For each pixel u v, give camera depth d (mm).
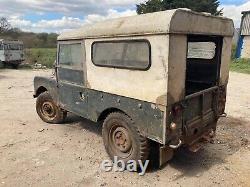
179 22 3486
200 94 4273
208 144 5426
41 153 5008
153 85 3707
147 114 3883
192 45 5121
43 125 6539
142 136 4074
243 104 8758
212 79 4891
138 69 3861
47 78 6297
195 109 4293
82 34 4789
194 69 5199
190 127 4156
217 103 4859
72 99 5500
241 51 25703
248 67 20281
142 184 4023
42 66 23000
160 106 3666
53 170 4402
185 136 4078
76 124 6598
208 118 4688
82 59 4941
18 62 21844
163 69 3529
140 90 3904
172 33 3428
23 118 7145
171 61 3504
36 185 3977
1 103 8914
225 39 4648
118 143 4508
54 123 6633
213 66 4844
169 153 4000
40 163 4625
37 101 6703
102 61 4469
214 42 4734
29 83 13414
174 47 3506
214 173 4328
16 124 6629
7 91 11133
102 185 3992
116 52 4180
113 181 4102
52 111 6535
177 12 3441
